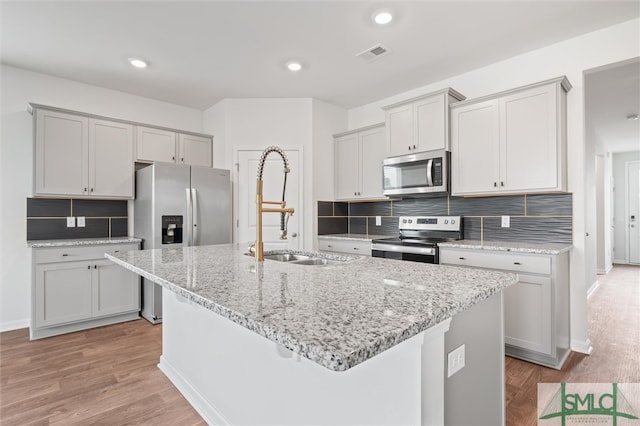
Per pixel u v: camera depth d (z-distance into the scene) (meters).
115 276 3.27
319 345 0.60
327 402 1.14
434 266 1.48
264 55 2.90
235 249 2.11
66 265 3.00
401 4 2.20
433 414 0.92
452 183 3.02
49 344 2.77
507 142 2.69
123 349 2.67
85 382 2.15
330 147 4.19
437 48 2.79
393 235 3.90
